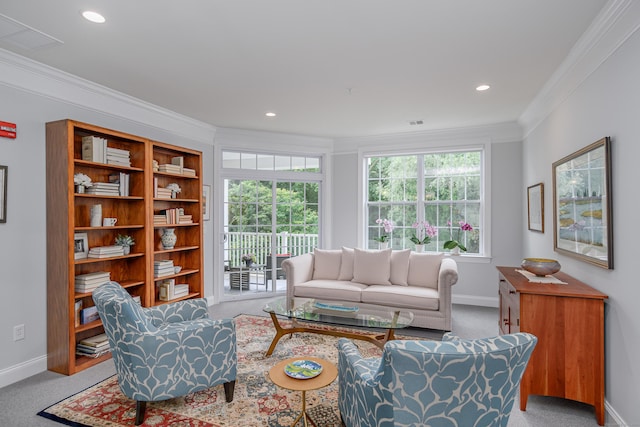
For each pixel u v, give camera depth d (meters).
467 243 5.04
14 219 2.69
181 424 2.08
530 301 2.29
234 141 5.09
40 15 2.11
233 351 2.32
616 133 2.11
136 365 2.04
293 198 5.58
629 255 1.96
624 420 2.01
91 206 3.30
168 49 2.58
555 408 2.34
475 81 3.20
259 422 2.10
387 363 1.40
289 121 4.60
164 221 3.81
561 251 2.99
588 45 2.36
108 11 2.07
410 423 1.41
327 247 5.64
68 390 2.52
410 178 5.38
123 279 3.58
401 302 3.74
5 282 2.63
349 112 4.20
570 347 2.22
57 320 2.83
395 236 5.44
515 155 4.69
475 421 1.40
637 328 1.88
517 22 2.21
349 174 5.61
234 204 5.20
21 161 2.73
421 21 2.19
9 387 2.57
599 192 2.29
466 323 4.02
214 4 2.01
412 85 3.30
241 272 5.23
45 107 2.91
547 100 3.41
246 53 2.65
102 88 3.32
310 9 2.06
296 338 3.53
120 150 3.33
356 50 2.60
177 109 4.08
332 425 2.07
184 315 2.77
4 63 2.59
